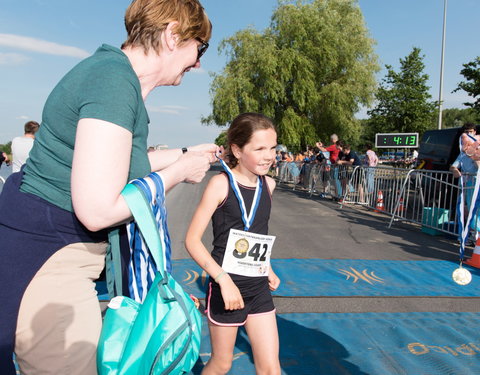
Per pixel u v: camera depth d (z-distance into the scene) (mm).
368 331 3094
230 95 23406
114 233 1197
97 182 1006
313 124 25422
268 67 22688
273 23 24672
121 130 1050
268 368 1760
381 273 4566
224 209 1834
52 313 1101
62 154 1102
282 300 3662
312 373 2506
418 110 24594
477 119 18797
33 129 5879
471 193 6066
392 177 8977
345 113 24453
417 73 24922
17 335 1096
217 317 1796
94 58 1159
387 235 6797
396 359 2703
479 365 2658
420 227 7660
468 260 5059
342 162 11172
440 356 2754
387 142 16391
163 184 1212
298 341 2908
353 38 24797
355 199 11055
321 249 5664
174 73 1361
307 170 14617
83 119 1033
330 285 4094
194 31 1316
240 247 1802
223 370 1860
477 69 17625
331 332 3057
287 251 5508
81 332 1130
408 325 3213
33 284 1102
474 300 3787
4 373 1100
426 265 4953
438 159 10086
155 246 1138
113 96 1057
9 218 1108
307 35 23750
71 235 1147
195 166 1345
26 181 1139
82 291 1164
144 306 1178
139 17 1271
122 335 1166
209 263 1757
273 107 23812
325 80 25078
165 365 1138
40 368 1105
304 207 10195
